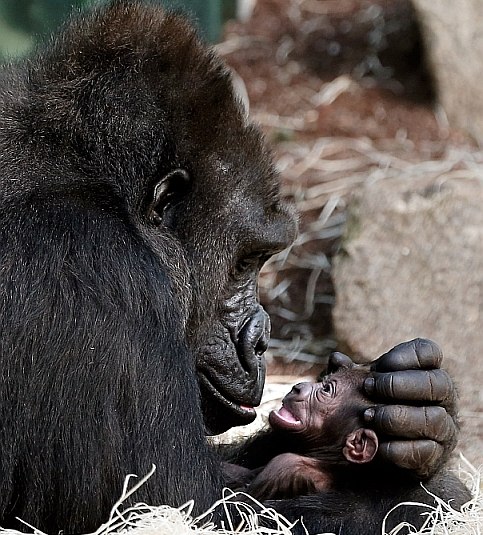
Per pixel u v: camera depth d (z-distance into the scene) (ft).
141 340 26.68
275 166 32.01
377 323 57.67
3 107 29.53
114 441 26.04
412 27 87.04
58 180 28.25
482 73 78.18
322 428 32.01
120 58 30.17
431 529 27.68
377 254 59.16
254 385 31.89
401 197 61.05
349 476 30.91
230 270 31.12
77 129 29.17
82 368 26.03
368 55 86.02
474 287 58.44
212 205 30.35
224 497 27.45
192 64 30.58
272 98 81.51
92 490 26.02
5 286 26.45
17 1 56.08
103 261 26.86
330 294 63.67
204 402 31.68
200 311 30.73
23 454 26.14
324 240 67.05
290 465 31.65
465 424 48.44
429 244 59.47
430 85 80.64
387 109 79.56
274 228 31.35
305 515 28.86
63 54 30.73
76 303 26.27
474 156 71.10
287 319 62.90
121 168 29.04
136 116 29.53
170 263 29.45
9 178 27.99
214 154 30.30
